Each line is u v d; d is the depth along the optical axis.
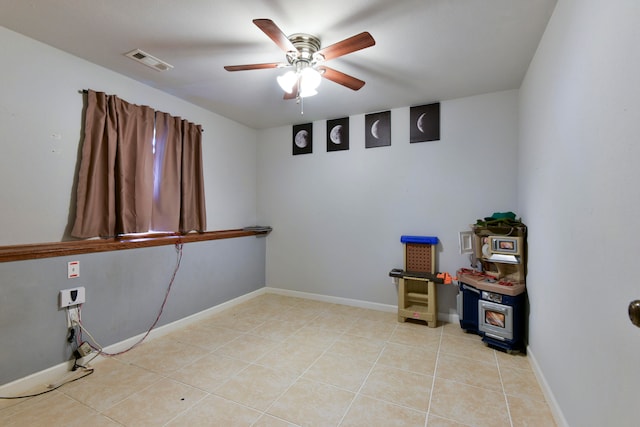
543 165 1.96
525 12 1.75
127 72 2.54
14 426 1.59
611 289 1.06
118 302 2.46
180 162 3.06
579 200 1.35
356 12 1.77
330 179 3.82
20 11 1.76
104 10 1.75
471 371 2.16
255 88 2.87
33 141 2.06
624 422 0.96
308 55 2.06
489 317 2.51
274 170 4.21
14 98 1.98
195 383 2.01
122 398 1.84
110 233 2.40
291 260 4.11
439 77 2.63
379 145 3.51
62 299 2.10
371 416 1.69
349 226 3.71
